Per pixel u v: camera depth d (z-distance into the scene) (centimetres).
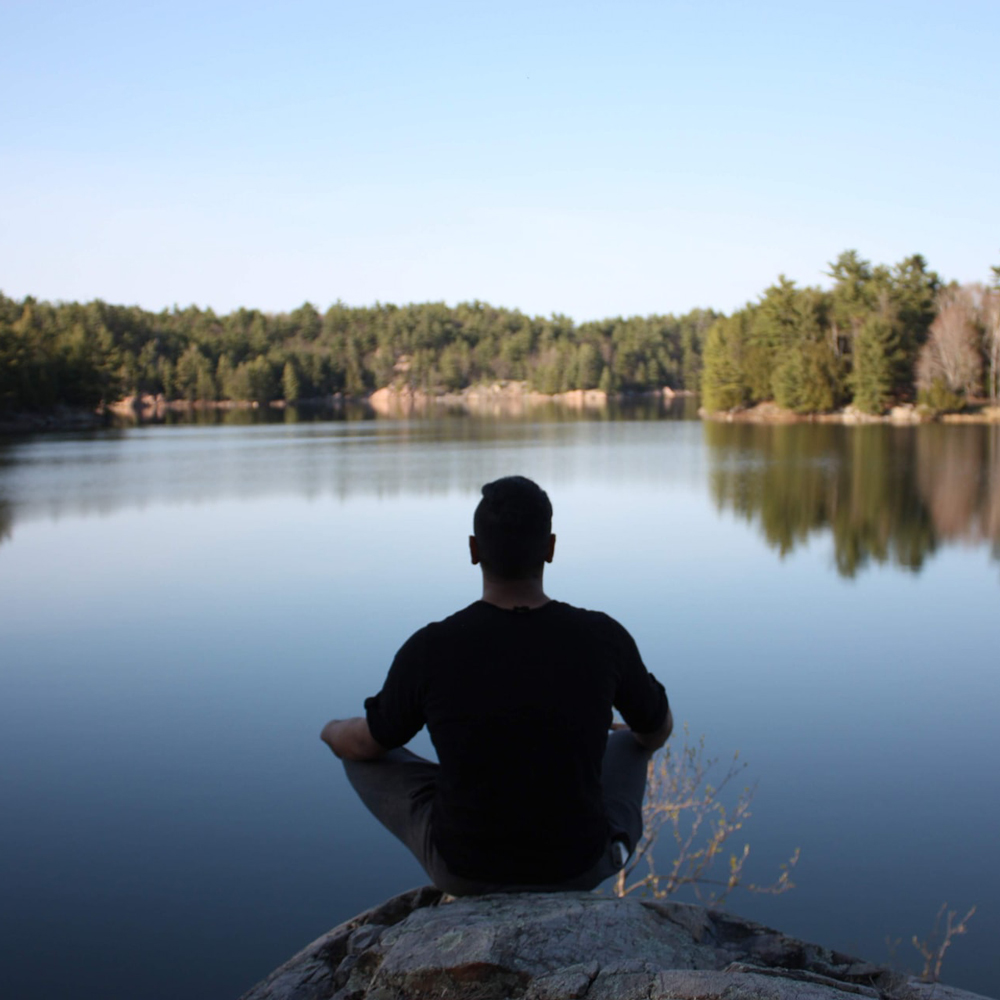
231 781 849
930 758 903
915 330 7744
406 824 259
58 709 1055
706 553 2166
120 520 2855
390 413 13100
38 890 667
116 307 16062
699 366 16712
